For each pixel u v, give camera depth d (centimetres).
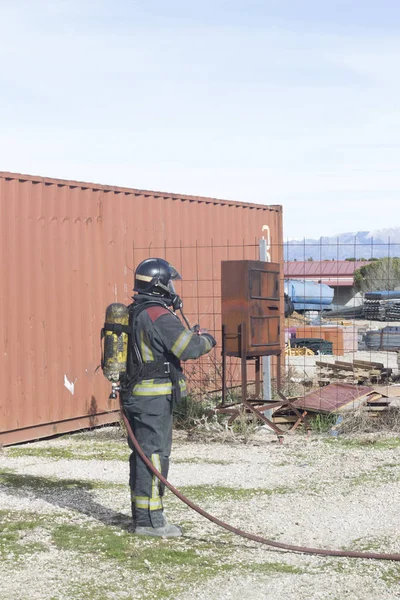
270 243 1525
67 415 1102
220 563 558
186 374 1274
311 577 532
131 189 1202
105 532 625
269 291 1057
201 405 1147
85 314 1132
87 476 832
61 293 1095
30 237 1048
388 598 497
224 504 716
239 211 1435
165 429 614
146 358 603
